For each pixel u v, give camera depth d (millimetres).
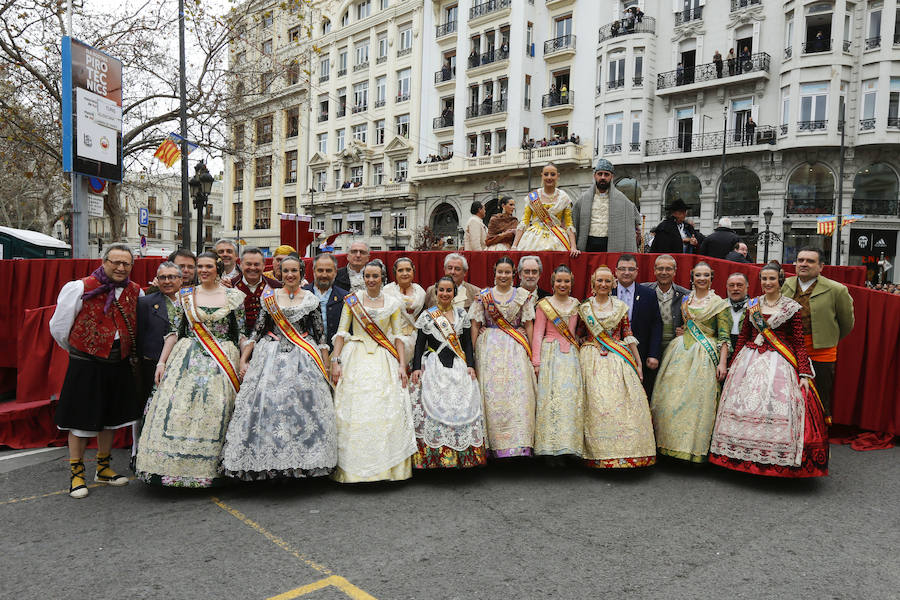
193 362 4184
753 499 4074
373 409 4270
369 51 36250
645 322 4953
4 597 2762
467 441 4320
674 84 25422
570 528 3572
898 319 5352
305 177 40438
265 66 18312
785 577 2979
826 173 22547
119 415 4332
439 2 32438
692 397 4586
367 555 3209
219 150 16719
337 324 4961
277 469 3965
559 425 4480
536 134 29109
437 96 32844
